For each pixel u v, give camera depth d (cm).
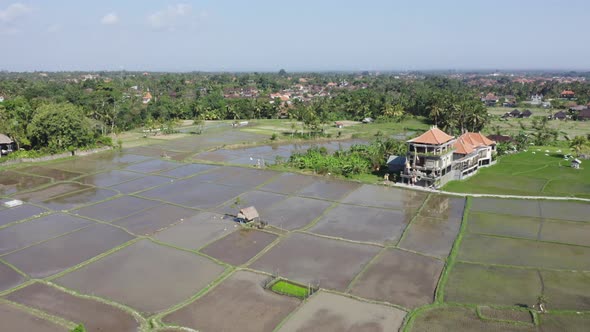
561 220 6038
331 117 18512
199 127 16612
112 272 4747
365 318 3816
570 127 15638
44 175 9038
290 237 5662
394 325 3706
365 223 6122
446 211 6562
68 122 11050
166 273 4709
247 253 5184
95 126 13600
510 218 6175
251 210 6228
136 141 13425
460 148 8725
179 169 9531
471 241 5422
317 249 5278
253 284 4438
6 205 7025
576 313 3778
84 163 10225
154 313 3938
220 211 6675
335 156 10038
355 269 4750
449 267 4706
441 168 7850
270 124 17575
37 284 4512
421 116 19400
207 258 5059
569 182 8044
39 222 6281
